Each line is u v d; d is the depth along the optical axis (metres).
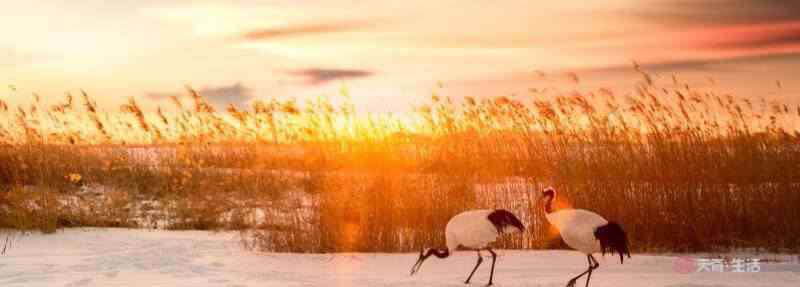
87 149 36.09
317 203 27.94
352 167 30.50
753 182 24.89
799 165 24.81
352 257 21.19
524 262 20.47
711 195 23.84
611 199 23.75
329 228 22.33
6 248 22.33
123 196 31.06
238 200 31.00
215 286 17.23
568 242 17.48
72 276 18.42
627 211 23.59
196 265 19.84
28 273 18.80
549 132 27.95
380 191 24.02
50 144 34.38
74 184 33.12
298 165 37.53
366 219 23.09
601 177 24.92
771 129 26.09
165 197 31.69
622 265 20.03
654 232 23.45
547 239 23.09
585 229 17.11
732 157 25.02
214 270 19.23
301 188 32.62
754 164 24.89
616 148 25.91
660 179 24.58
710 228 23.48
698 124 26.47
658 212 23.59
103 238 24.12
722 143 25.94
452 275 18.80
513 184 27.23
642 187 24.30
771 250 22.88
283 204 29.41
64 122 34.78
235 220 26.84
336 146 32.22
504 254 21.64
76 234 24.80
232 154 37.53
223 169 35.84
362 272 19.12
